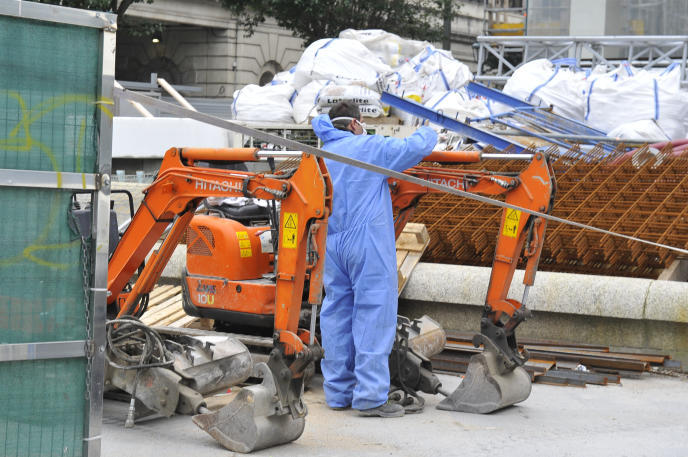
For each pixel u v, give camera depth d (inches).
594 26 788.0
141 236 235.1
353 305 237.6
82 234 127.1
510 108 585.6
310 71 621.6
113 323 220.1
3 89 120.0
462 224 343.9
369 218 227.6
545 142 497.7
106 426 219.1
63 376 126.8
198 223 276.8
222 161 227.8
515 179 235.0
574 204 361.7
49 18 121.6
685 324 285.7
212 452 199.3
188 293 277.3
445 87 625.0
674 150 429.4
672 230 328.5
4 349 121.3
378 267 228.2
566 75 596.1
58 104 124.0
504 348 237.8
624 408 244.8
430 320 277.9
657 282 287.0
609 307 287.4
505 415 236.2
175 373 217.5
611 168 390.9
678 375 282.0
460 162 245.1
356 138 230.7
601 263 337.1
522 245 247.8
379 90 558.3
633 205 345.7
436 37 1127.0
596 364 284.2
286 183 202.8
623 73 602.5
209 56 1373.0
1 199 121.3
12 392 123.3
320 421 228.2
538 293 295.4
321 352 203.3
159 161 518.9
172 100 721.6
